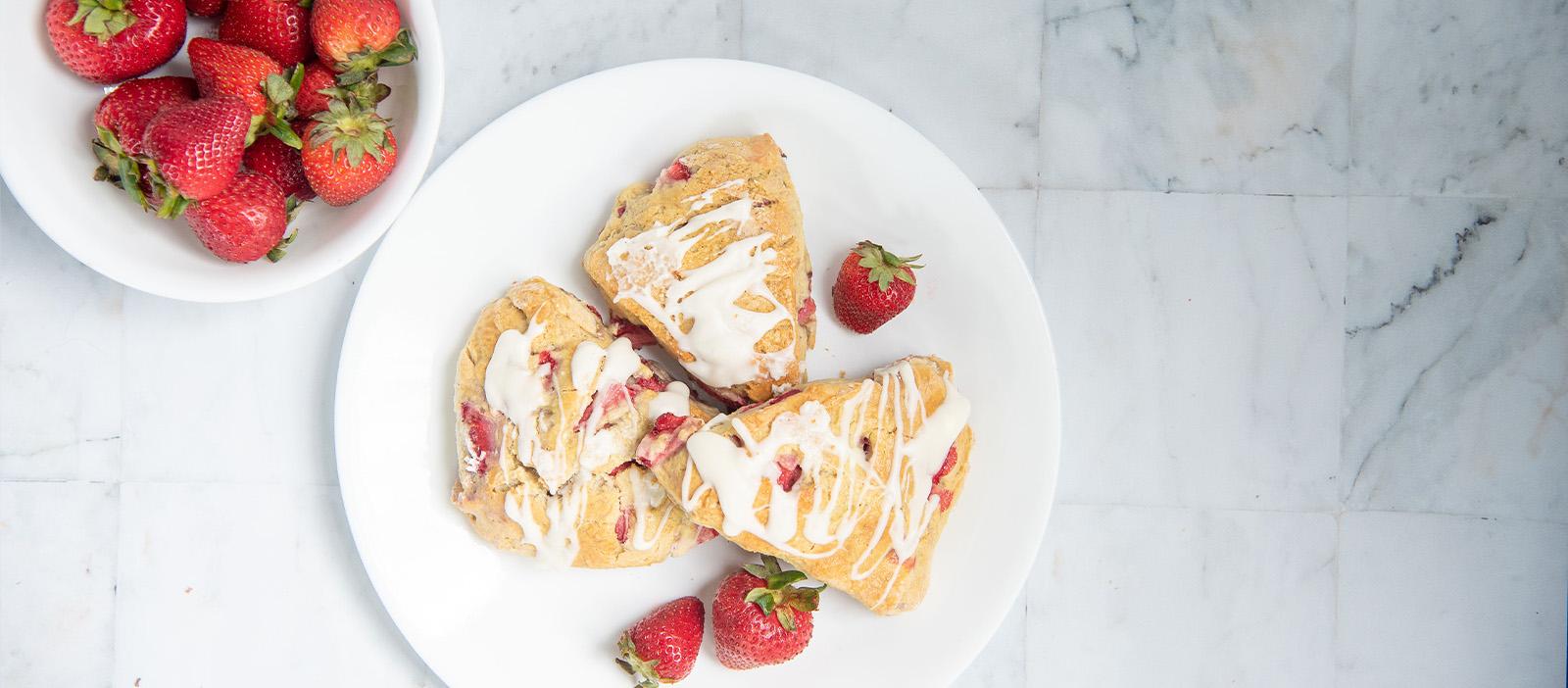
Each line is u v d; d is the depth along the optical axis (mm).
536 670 724
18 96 643
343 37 648
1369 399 761
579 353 693
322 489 739
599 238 716
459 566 719
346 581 742
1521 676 766
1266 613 760
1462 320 761
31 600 735
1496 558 765
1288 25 753
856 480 692
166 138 630
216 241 656
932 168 722
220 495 737
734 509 686
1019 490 727
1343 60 754
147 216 667
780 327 699
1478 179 759
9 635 735
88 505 736
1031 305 723
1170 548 758
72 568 737
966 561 730
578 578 725
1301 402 759
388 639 744
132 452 735
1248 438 758
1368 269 759
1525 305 761
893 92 745
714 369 701
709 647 730
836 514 690
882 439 698
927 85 746
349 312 737
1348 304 759
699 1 739
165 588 738
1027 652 757
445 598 718
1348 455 761
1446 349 761
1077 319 753
